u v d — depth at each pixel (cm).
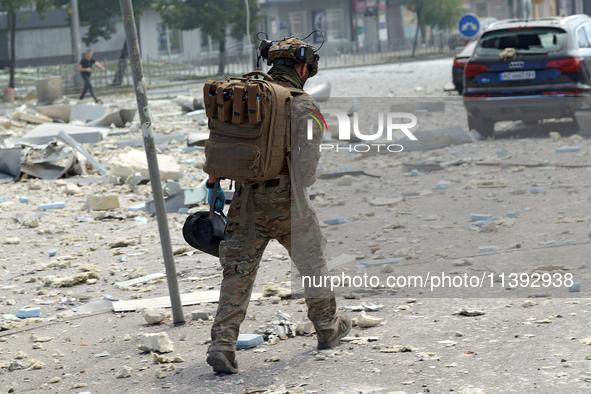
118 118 2477
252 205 491
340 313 557
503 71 1518
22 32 5600
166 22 5247
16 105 3528
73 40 4309
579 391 414
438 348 514
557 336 514
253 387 470
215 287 765
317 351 536
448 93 2653
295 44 502
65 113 2623
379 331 569
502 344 509
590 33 1612
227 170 477
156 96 3756
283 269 806
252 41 5147
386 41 6162
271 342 566
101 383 509
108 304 728
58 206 1319
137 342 601
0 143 2081
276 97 470
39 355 586
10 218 1246
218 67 4806
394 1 7812
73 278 828
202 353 559
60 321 677
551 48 1499
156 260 917
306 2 7356
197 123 2488
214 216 531
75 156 1648
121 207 1290
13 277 871
